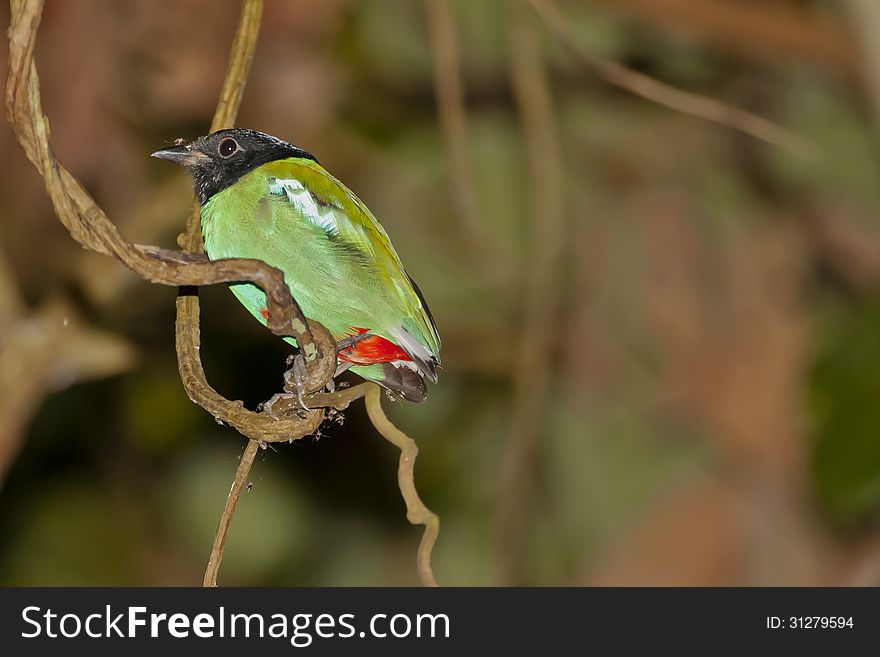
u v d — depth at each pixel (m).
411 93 12.38
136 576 12.34
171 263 5.24
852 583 11.23
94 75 10.26
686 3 11.11
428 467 12.55
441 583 12.33
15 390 8.98
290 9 11.05
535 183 10.41
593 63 7.74
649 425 12.31
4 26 9.98
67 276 9.20
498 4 12.49
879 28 9.50
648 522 11.96
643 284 12.52
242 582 12.45
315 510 12.64
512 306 12.36
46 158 4.91
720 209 12.75
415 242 12.49
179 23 10.25
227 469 12.64
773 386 12.08
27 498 12.36
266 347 12.29
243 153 7.13
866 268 12.52
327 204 6.97
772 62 11.88
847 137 12.75
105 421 12.48
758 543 11.63
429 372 6.89
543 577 12.15
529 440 10.39
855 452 9.25
